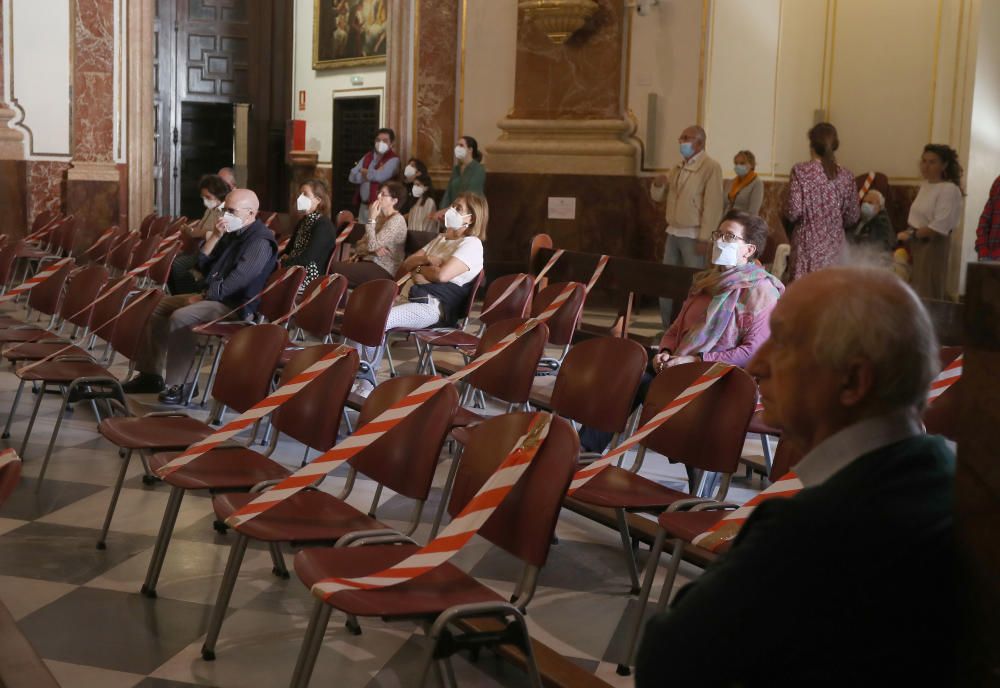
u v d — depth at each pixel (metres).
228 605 3.44
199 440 3.87
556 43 10.41
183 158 16.17
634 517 4.01
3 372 6.78
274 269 6.53
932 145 8.10
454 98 11.31
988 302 1.22
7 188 11.96
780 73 10.22
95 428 5.53
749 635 1.40
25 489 4.52
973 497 1.26
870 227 7.83
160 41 15.70
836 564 1.37
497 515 2.75
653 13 9.94
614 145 10.21
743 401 3.38
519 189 10.61
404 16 11.48
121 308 5.62
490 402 6.35
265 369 3.99
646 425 3.43
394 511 4.48
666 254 8.95
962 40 9.70
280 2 16.36
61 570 3.70
